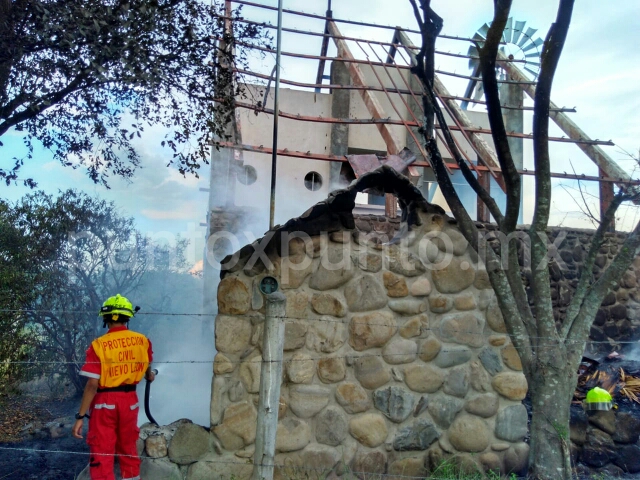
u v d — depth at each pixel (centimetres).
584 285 432
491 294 476
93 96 495
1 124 451
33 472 442
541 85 403
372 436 432
